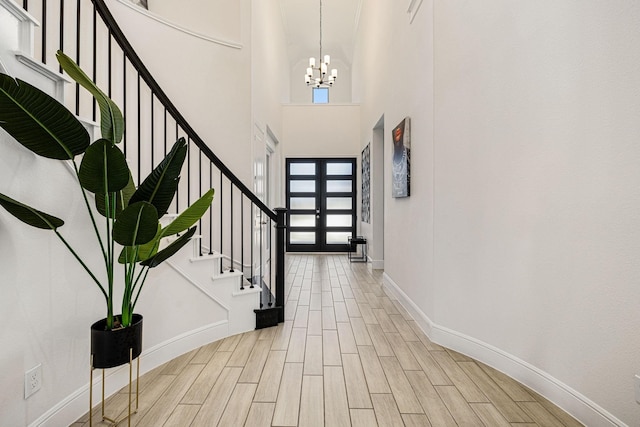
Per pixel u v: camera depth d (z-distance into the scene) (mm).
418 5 3182
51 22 2600
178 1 4055
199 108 3723
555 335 1918
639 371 1515
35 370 1532
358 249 7891
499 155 2262
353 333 2982
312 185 8008
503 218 2244
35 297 1540
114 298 2021
